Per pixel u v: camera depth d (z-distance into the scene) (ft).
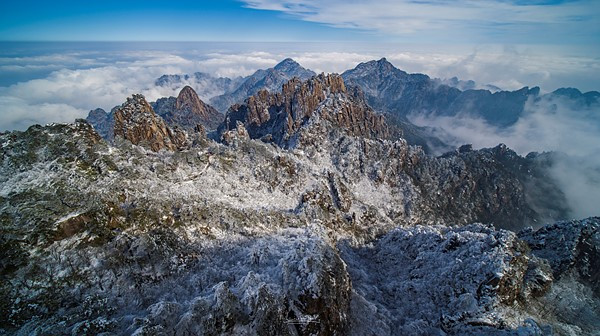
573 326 182.19
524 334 147.95
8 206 155.02
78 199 171.01
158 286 146.00
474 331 160.76
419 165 563.89
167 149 320.70
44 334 105.70
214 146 342.64
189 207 212.84
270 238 213.87
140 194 203.21
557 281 223.10
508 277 180.75
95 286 136.36
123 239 159.53
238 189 280.92
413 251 243.40
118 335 106.52
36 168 186.50
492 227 246.68
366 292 196.95
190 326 109.60
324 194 328.08
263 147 363.15
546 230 279.28
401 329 166.91
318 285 135.44
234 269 166.81
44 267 135.33
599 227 260.21
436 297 189.78
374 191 472.44
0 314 115.96
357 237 296.30
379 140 569.64
